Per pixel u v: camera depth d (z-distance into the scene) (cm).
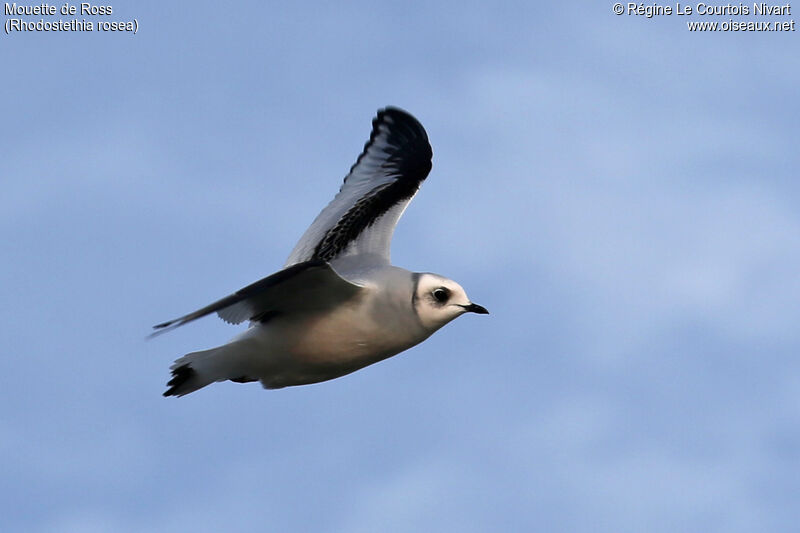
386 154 1658
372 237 1477
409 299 1329
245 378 1384
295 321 1331
